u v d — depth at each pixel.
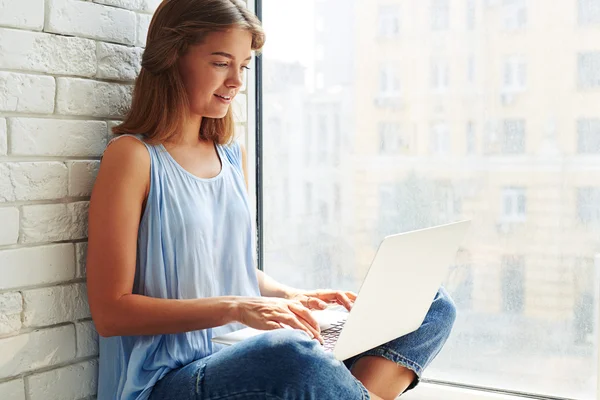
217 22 1.65
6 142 1.53
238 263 1.77
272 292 1.88
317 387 1.38
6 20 1.51
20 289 1.57
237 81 1.71
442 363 2.07
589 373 1.90
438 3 2.01
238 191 1.82
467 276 2.03
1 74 1.51
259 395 1.40
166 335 1.61
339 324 1.68
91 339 1.72
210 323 1.52
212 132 1.83
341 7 2.14
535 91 1.92
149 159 1.62
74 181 1.66
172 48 1.66
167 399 1.52
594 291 1.88
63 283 1.66
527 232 1.95
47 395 1.62
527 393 1.97
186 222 1.64
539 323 1.95
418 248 1.47
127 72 1.79
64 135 1.64
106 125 1.74
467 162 2.00
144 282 1.62
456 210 2.03
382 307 1.45
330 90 2.17
